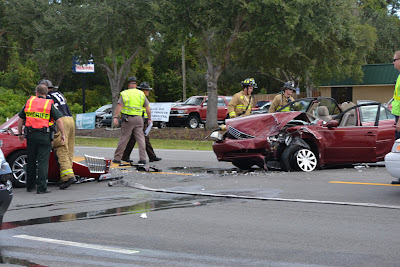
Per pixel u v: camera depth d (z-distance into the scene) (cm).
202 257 926
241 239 1044
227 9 4825
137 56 6519
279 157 2059
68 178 1725
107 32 5406
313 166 2028
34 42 6600
